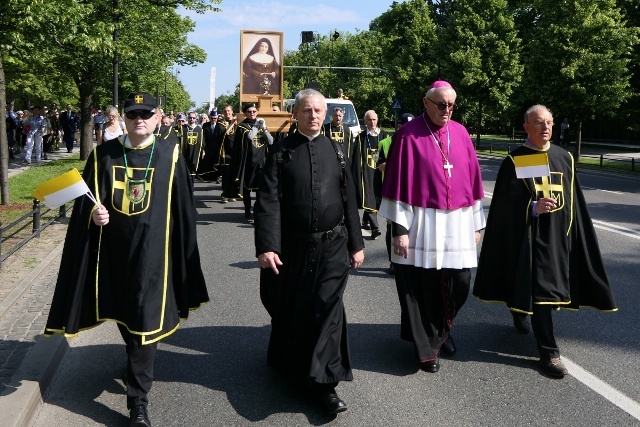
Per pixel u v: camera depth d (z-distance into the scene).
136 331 4.01
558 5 26.41
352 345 5.45
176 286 4.34
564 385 4.64
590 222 5.17
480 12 36.88
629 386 4.63
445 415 4.17
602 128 43.81
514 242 5.04
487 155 33.44
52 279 7.39
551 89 26.39
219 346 5.43
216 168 15.16
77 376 4.83
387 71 45.22
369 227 10.93
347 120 21.12
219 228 11.27
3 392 4.18
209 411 4.23
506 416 4.16
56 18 11.89
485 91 37.34
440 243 4.84
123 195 4.15
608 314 6.30
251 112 12.30
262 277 4.60
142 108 4.18
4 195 12.20
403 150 4.90
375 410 4.24
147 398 4.32
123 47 16.59
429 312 4.92
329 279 4.28
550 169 5.05
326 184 4.31
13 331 5.55
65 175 3.98
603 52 26.08
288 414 4.18
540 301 4.86
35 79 36.72
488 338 5.65
